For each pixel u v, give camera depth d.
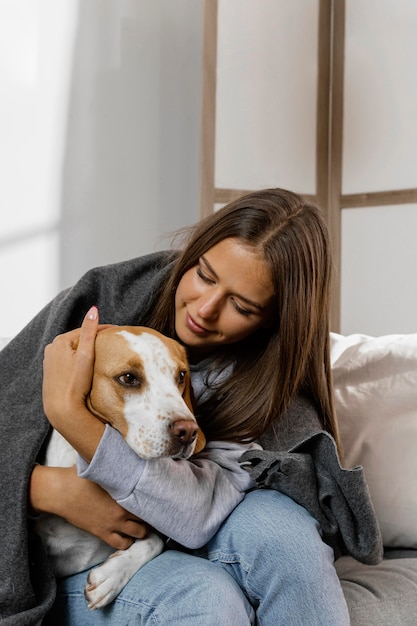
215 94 3.17
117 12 3.22
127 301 1.62
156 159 3.38
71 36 3.08
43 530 1.40
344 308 3.54
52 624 1.43
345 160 3.50
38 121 3.01
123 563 1.34
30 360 1.57
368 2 3.39
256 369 1.58
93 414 1.34
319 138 3.52
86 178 3.16
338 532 1.47
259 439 1.58
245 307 1.50
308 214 1.57
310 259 1.53
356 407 1.91
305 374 1.62
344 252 3.52
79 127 3.13
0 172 2.92
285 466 1.39
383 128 3.36
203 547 1.42
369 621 1.48
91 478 1.29
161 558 1.37
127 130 3.28
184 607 1.25
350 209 3.50
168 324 1.61
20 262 2.98
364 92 3.42
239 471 1.47
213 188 3.17
